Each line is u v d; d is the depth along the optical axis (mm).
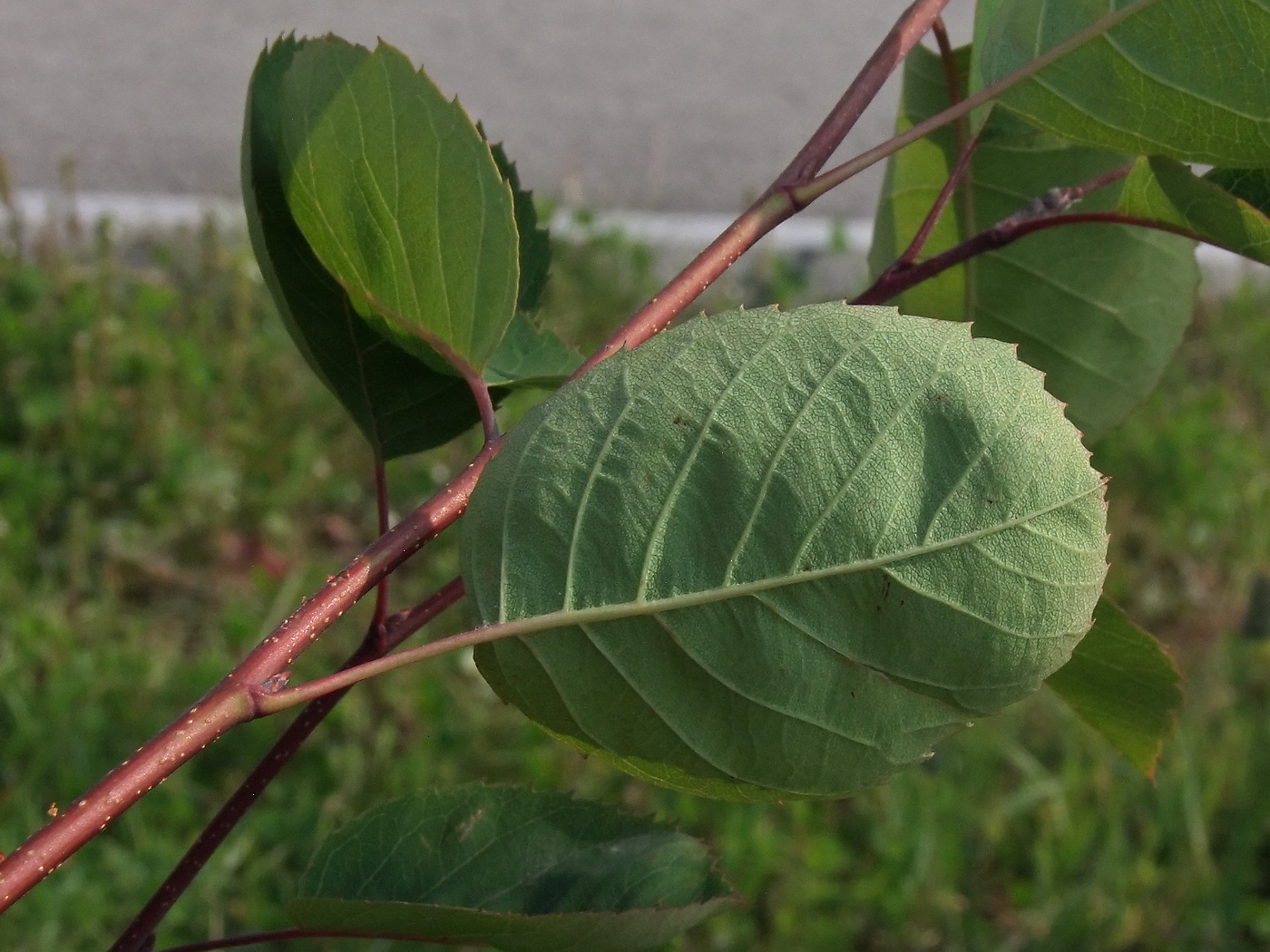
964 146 197
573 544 128
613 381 130
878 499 125
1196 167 230
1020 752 459
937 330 128
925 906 419
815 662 127
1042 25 149
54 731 433
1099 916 416
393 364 166
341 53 145
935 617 125
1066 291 204
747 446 126
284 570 532
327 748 447
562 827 161
